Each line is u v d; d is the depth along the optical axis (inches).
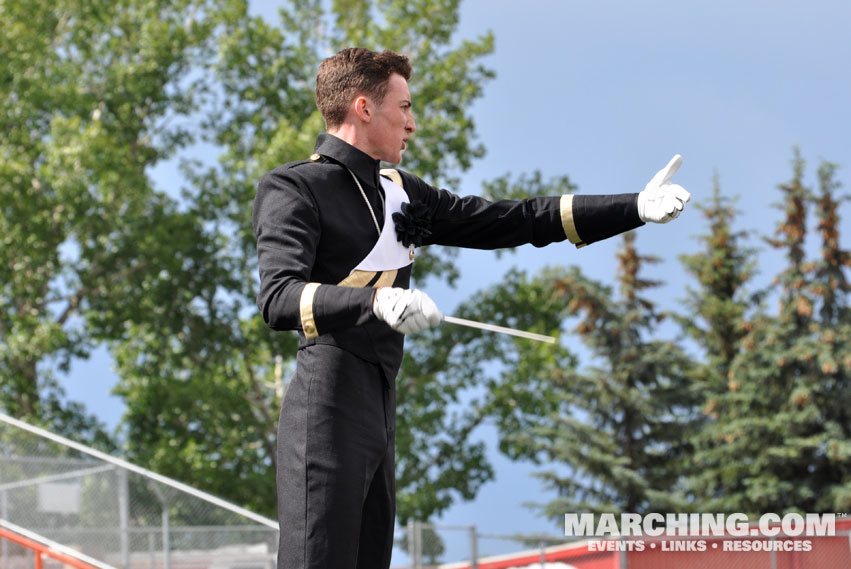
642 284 1414.9
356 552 134.3
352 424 134.3
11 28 1327.5
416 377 1430.9
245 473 1343.5
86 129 1272.1
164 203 1334.9
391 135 145.3
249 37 1419.8
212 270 1314.0
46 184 1311.5
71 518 502.3
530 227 153.1
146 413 1347.2
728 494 1256.2
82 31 1419.8
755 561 583.5
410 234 144.6
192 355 1358.3
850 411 1200.8
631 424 1342.3
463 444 1418.6
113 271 1302.9
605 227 150.6
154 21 1396.4
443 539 653.9
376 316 120.3
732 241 1432.1
